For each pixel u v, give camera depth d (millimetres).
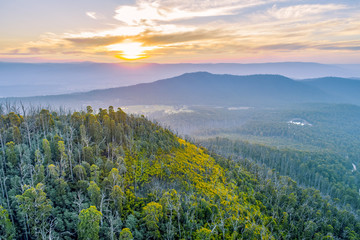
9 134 82562
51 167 61406
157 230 55406
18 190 57531
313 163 195625
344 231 88188
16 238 47031
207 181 95750
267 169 164375
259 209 85750
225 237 62812
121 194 60375
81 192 60719
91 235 44719
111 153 92062
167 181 86875
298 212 91875
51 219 52625
